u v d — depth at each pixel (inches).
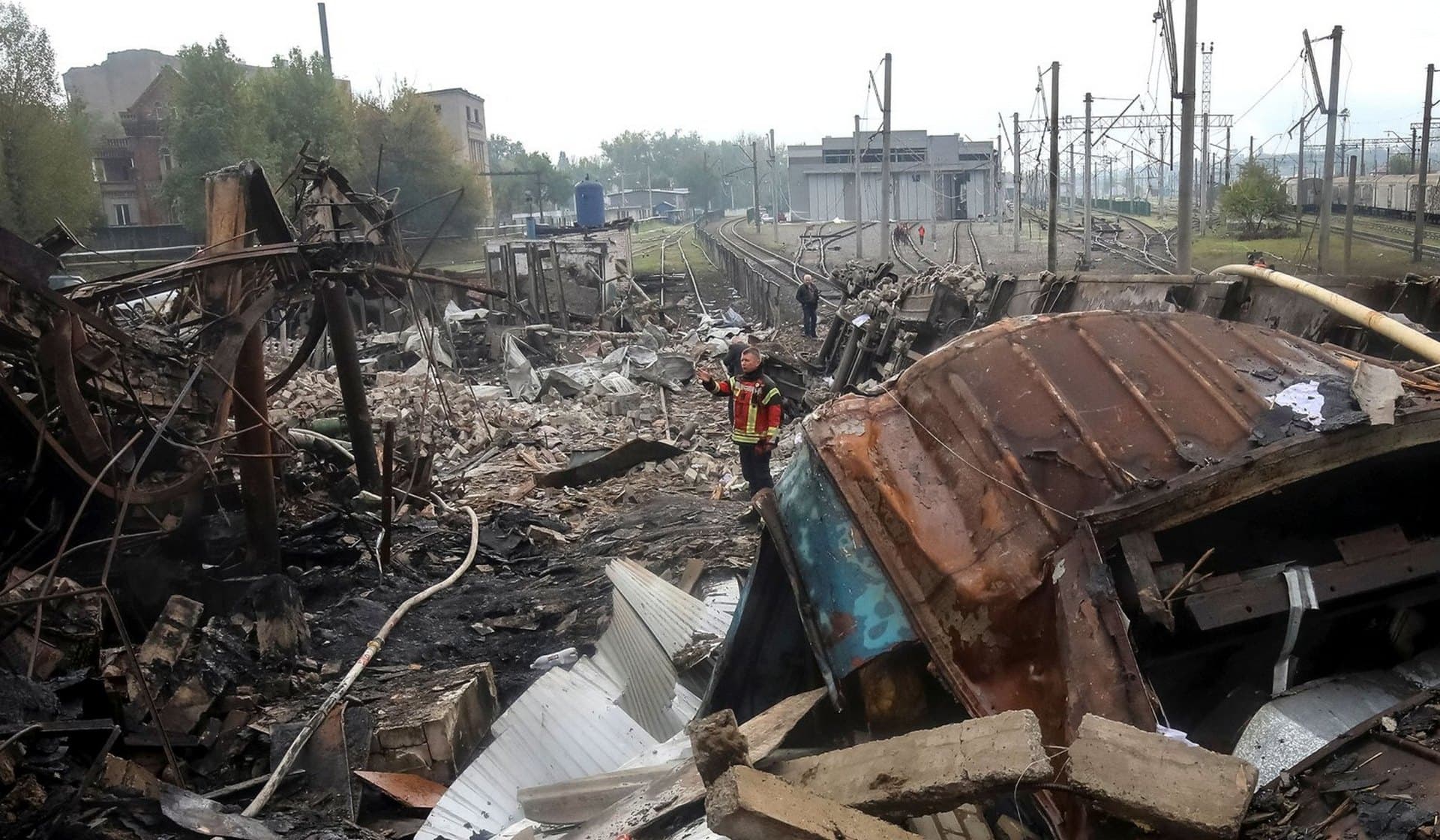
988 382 153.2
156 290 285.4
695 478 494.6
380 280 384.5
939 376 157.8
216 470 320.5
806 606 153.5
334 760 206.2
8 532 244.8
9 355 237.3
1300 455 130.3
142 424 251.9
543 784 202.2
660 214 4062.5
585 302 1197.7
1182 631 136.3
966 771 100.1
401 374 761.6
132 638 258.4
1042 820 116.1
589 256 1205.1
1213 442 136.1
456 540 390.9
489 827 190.2
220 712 227.0
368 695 242.2
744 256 1723.7
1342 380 143.6
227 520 319.9
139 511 267.4
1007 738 100.5
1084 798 98.1
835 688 145.0
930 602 135.6
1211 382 146.5
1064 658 119.6
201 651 241.0
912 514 143.4
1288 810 103.1
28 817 156.2
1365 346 239.9
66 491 250.8
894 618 140.6
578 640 285.3
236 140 1464.1
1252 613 123.6
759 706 182.7
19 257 222.4
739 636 178.7
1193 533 148.5
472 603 322.0
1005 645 128.1
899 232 1946.4
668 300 1459.2
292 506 387.5
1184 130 567.5
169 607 244.5
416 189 1846.7
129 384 248.2
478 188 2127.2
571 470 506.6
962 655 129.8
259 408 306.0
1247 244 1408.7
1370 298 283.1
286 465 405.7
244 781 203.6
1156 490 128.6
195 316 336.8
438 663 273.0
